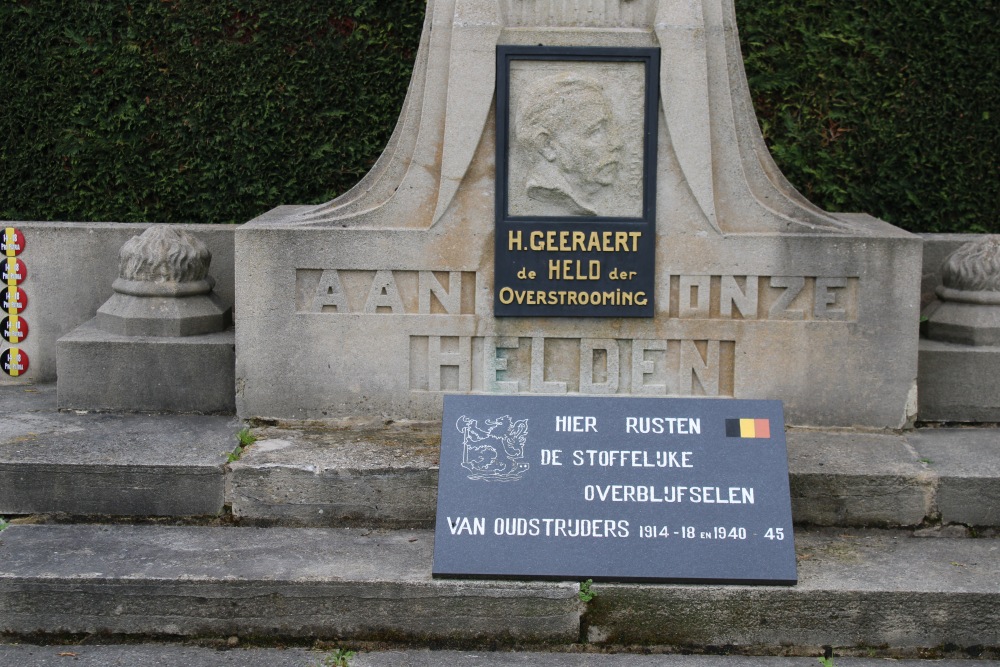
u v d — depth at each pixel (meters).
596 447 4.35
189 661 3.95
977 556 4.33
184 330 5.31
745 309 4.90
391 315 4.93
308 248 4.89
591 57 4.74
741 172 4.85
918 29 5.96
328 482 4.54
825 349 4.93
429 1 4.86
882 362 4.95
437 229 4.88
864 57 6.01
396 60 6.04
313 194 6.13
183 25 6.01
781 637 4.07
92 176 6.13
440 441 4.82
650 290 4.87
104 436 4.88
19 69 6.05
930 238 5.88
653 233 4.83
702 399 4.43
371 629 4.08
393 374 4.99
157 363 5.19
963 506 4.54
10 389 5.84
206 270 5.56
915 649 4.07
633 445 4.35
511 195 4.83
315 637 4.09
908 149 6.04
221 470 4.55
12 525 4.51
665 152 4.80
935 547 4.41
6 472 4.56
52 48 6.04
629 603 4.07
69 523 4.57
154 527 4.52
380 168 4.99
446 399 4.45
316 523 4.56
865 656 4.05
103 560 4.19
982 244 5.39
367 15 5.99
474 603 4.07
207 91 6.05
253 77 6.04
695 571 4.08
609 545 4.14
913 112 6.02
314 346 4.96
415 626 4.08
